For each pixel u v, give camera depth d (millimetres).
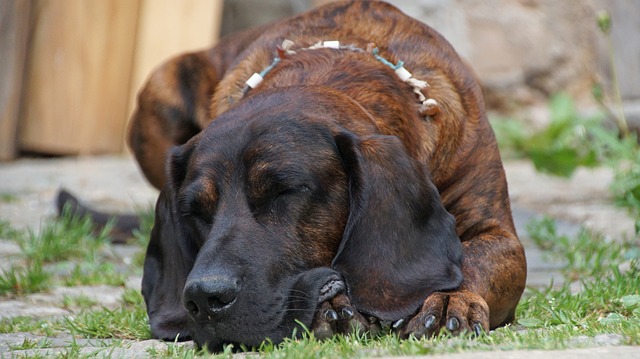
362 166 6215
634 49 20641
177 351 6012
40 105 18516
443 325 6113
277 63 7672
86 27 18469
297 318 6066
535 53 20656
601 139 14508
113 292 8906
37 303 8508
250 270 5973
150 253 7016
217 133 6504
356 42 7875
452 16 20188
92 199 14148
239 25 20141
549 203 13734
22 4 17969
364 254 6164
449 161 7332
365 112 6758
